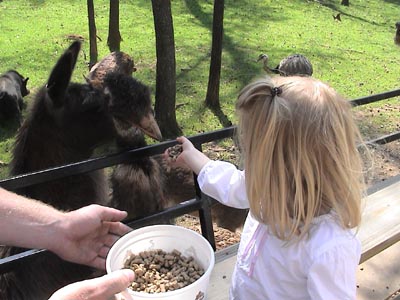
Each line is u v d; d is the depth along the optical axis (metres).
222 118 9.10
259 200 1.68
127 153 2.44
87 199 3.45
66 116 3.33
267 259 1.77
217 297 2.34
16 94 8.73
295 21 17.11
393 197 3.29
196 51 12.78
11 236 1.94
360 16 19.30
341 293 1.61
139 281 1.75
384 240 2.78
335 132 1.62
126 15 15.57
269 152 1.64
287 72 5.05
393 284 3.02
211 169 2.16
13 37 12.95
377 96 3.54
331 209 1.66
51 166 3.36
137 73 10.84
